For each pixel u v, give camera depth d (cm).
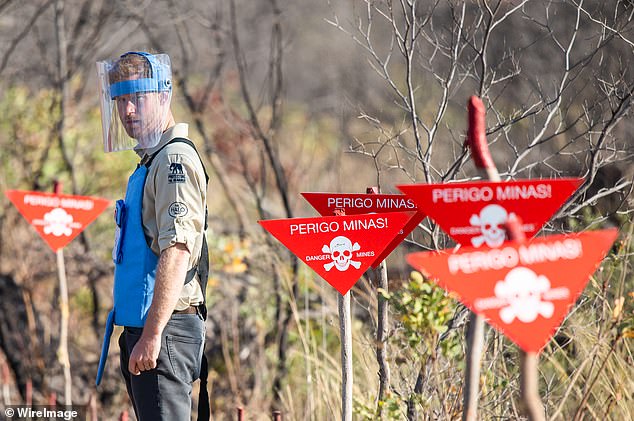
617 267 937
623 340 907
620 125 1148
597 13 1158
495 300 508
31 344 1509
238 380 1379
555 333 891
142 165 772
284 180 1554
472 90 1348
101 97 804
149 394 745
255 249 1498
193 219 738
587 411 887
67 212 1102
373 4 1098
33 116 1788
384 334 844
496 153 1245
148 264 755
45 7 1841
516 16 1322
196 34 2098
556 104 1027
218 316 1473
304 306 1392
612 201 1108
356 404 880
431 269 507
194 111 1706
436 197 545
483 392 817
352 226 729
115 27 2011
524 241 514
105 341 783
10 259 1614
